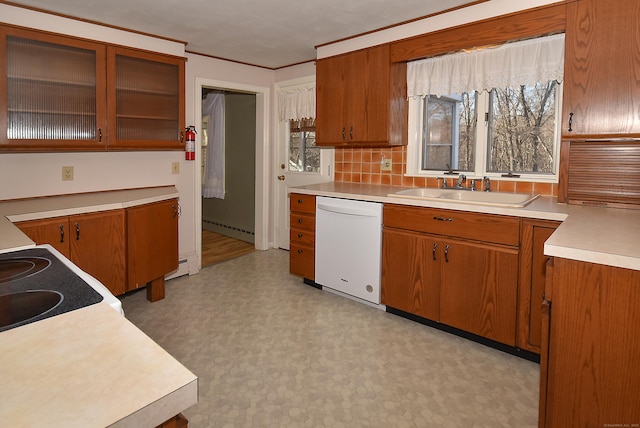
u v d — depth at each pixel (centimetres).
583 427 145
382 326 287
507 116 308
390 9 281
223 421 186
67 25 286
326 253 340
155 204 319
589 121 230
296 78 446
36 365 64
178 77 350
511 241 237
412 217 281
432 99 349
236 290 357
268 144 480
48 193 308
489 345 258
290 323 291
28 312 87
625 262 129
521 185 298
